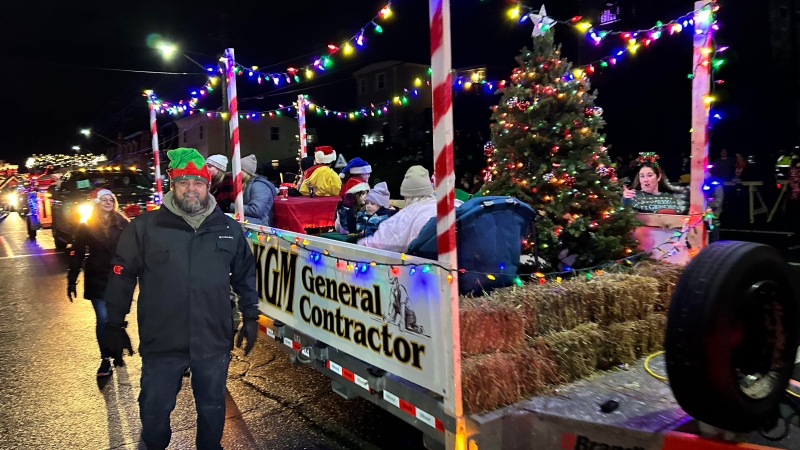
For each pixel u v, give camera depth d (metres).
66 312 7.68
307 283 3.71
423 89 31.88
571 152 4.97
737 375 2.46
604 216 4.91
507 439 2.79
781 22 17.20
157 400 3.02
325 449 3.84
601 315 3.62
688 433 2.49
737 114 17.86
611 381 3.24
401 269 2.79
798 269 7.82
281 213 6.58
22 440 4.05
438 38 2.57
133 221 3.10
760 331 2.60
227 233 3.18
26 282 9.87
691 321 2.39
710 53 4.46
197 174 3.05
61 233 13.51
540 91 5.12
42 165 38.62
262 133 36.88
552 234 4.80
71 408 4.59
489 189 5.22
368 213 5.06
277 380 5.15
